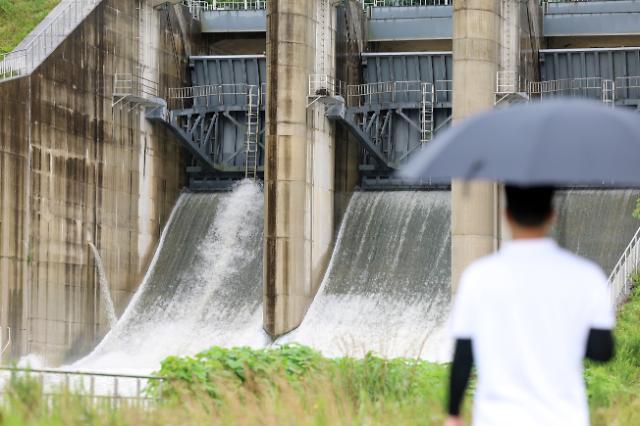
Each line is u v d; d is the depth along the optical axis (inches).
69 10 3841.0
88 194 3831.2
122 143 4001.0
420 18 4279.0
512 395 568.7
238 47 4731.8
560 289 572.1
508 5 3772.1
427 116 4109.3
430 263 3907.5
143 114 4106.8
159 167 4212.6
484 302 575.8
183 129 4284.0
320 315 3833.7
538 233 582.2
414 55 4099.4
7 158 3459.6
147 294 4069.9
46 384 1411.2
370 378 1443.2
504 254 582.9
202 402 1286.9
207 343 3831.2
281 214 3772.1
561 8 4192.9
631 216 3863.2
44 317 3619.6
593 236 3870.6
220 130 4286.4
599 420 1364.4
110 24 3929.6
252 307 3946.9
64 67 3713.1
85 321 3804.1
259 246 4138.8
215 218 4239.7
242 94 4232.3
